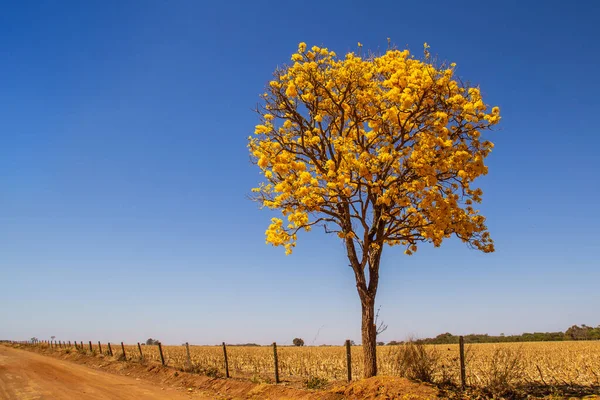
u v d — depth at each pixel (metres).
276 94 14.19
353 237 13.46
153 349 45.69
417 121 12.83
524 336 69.25
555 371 19.98
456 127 12.97
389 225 13.43
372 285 13.73
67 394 16.53
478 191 14.00
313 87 13.73
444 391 11.45
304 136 14.29
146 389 18.22
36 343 66.56
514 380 12.72
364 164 12.25
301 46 13.77
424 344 13.45
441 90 12.12
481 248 13.87
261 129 13.78
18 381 20.78
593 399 10.28
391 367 16.39
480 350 30.22
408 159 12.46
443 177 13.22
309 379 16.39
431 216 12.87
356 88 13.46
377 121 13.34
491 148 13.07
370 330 13.39
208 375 20.23
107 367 29.38
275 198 12.95
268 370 23.39
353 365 22.02
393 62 12.64
